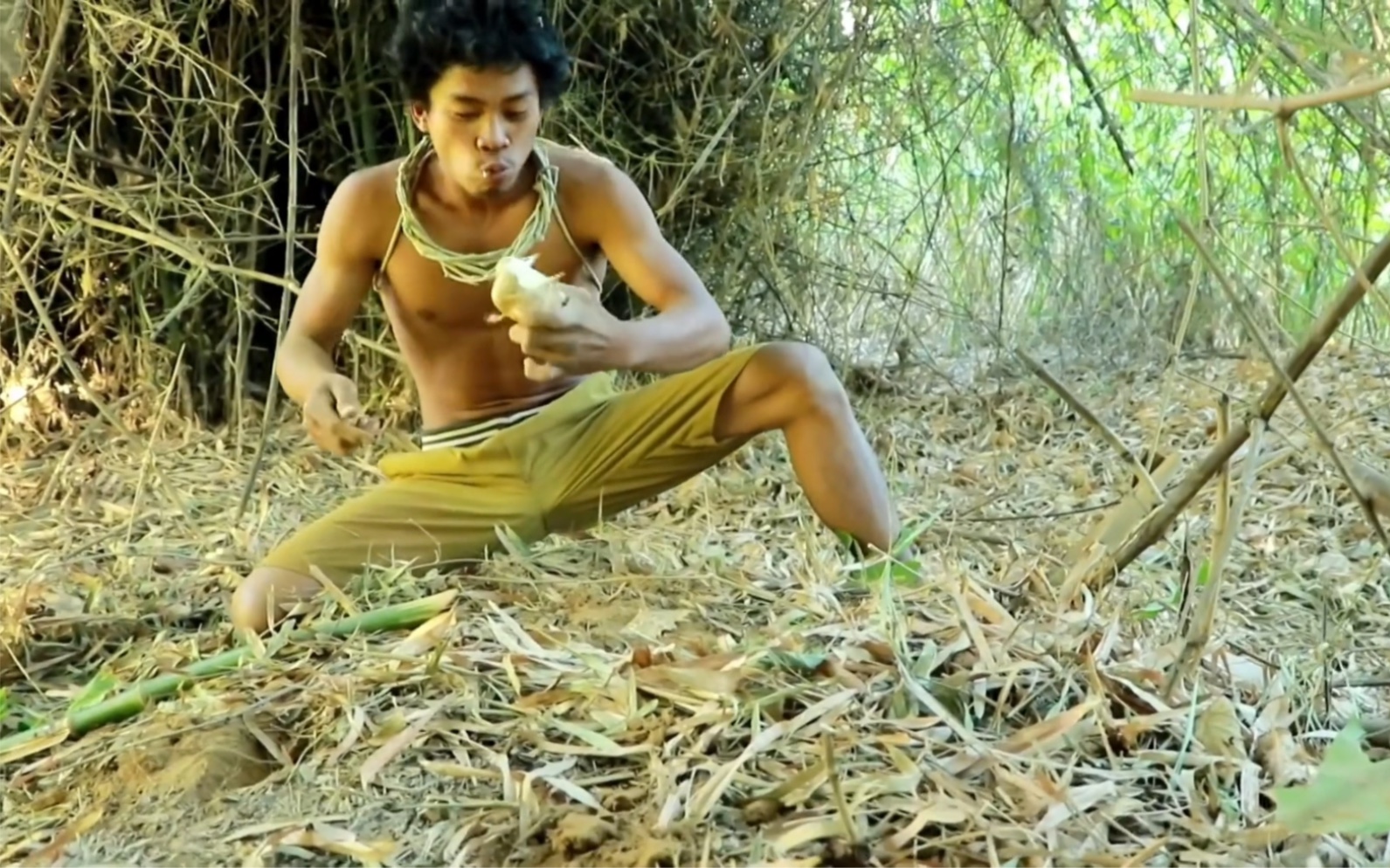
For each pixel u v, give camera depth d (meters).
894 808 1.08
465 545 1.91
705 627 1.56
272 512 2.57
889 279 3.92
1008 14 3.29
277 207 3.36
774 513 2.47
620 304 3.36
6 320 3.34
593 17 3.15
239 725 1.30
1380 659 1.66
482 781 1.17
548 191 1.84
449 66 1.66
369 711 1.31
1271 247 3.19
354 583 1.78
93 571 2.19
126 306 3.38
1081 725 1.21
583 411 1.99
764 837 1.04
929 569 1.82
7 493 2.84
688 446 1.94
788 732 1.19
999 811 1.08
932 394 3.51
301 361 1.87
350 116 3.24
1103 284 3.97
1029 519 2.17
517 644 1.46
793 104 3.30
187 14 3.13
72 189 3.17
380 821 1.12
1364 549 2.15
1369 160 2.30
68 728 1.40
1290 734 1.28
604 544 2.12
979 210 3.96
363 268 1.92
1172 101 0.97
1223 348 3.84
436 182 1.85
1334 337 3.62
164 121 3.27
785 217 3.40
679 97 3.28
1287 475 2.53
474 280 1.84
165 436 3.23
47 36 3.06
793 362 1.89
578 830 1.05
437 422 2.01
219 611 1.90
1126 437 3.02
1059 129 3.92
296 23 2.29
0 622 1.85
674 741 1.19
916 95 3.44
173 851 1.11
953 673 1.34
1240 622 1.79
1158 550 2.10
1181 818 1.09
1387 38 1.68
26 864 1.12
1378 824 0.85
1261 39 1.97
